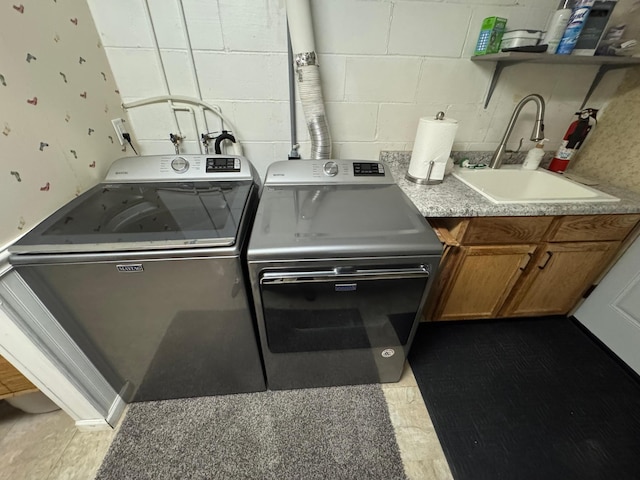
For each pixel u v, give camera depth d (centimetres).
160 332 103
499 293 148
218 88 137
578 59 121
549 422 123
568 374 143
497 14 128
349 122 151
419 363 147
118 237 85
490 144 165
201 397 131
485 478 106
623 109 143
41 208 93
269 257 86
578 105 155
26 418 121
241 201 111
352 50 131
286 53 131
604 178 153
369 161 141
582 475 107
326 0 119
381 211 109
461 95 147
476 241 128
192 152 154
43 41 93
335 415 124
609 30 127
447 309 152
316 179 135
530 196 163
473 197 126
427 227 100
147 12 117
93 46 117
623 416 126
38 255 80
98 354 106
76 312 93
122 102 136
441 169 136
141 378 119
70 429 117
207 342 108
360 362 126
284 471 106
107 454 110
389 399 131
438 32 130
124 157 133
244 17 121
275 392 133
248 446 113
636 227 133
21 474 105
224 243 85
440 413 126
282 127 150
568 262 139
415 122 153
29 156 88
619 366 147
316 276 89
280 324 104
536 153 155
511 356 151
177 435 116
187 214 100
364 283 93
